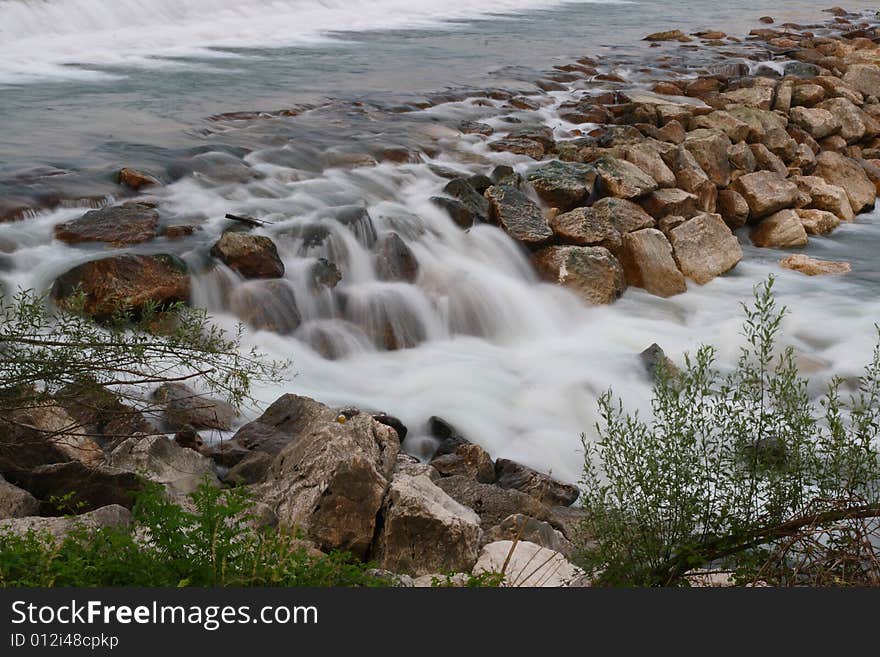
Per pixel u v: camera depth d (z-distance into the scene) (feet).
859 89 82.23
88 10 79.41
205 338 27.73
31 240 38.11
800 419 20.22
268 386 33.30
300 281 39.27
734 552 19.57
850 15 131.23
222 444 27.84
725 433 21.26
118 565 17.33
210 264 37.81
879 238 57.72
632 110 66.49
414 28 100.48
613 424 21.80
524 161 55.93
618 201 49.96
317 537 22.02
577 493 30.01
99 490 23.27
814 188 60.39
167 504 18.25
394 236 42.83
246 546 18.21
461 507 23.66
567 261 45.42
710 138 58.29
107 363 23.65
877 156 71.00
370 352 39.01
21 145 48.03
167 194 44.16
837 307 46.93
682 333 43.37
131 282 35.24
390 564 21.85
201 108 58.85
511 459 32.37
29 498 22.45
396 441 26.68
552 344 41.68
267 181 47.32
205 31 85.15
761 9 134.10
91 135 50.90
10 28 73.31
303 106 61.52
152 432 27.25
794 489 19.65
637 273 47.29
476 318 41.91
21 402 23.58
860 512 19.04
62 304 33.50
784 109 73.10
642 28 111.55
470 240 45.88
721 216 55.16
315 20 98.17
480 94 69.82
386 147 53.47
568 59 86.74
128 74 67.21
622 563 20.04
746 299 47.55
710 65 87.04
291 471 23.61
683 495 19.89
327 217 42.78
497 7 121.49
